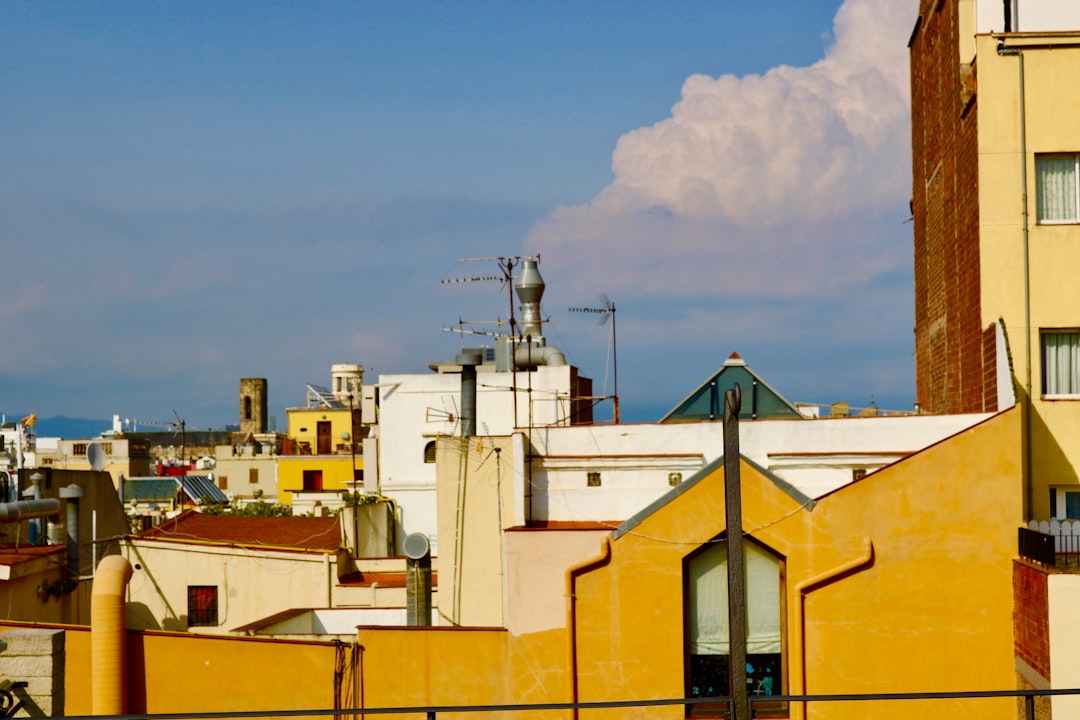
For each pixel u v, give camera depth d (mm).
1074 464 27734
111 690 23641
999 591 24656
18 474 36531
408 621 32281
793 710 24594
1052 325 28250
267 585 38688
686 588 25062
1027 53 28672
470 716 24750
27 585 30172
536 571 25141
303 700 24516
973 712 24516
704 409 32188
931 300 36531
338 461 106000
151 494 92438
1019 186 28562
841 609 24703
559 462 30641
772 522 24828
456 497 32594
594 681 24797
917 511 24828
